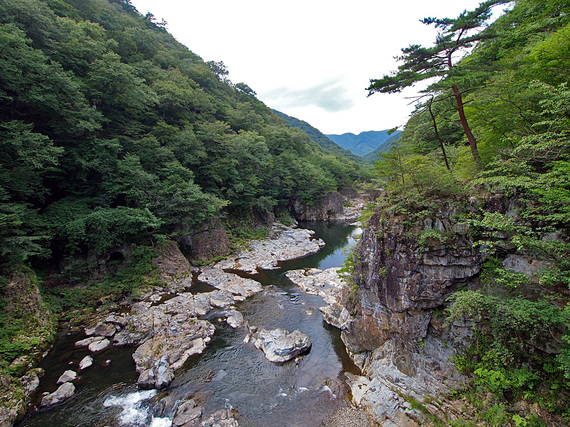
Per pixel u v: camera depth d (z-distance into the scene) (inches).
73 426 490.0
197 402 550.0
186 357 673.6
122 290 938.1
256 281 1168.2
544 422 376.5
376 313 631.8
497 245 458.3
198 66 3085.6
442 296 521.3
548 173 360.8
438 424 450.3
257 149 2178.9
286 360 673.6
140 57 1998.0
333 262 1476.4
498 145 552.1
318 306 967.0
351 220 2842.0
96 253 969.5
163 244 1147.9
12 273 698.2
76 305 836.6
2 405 478.3
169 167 1262.3
